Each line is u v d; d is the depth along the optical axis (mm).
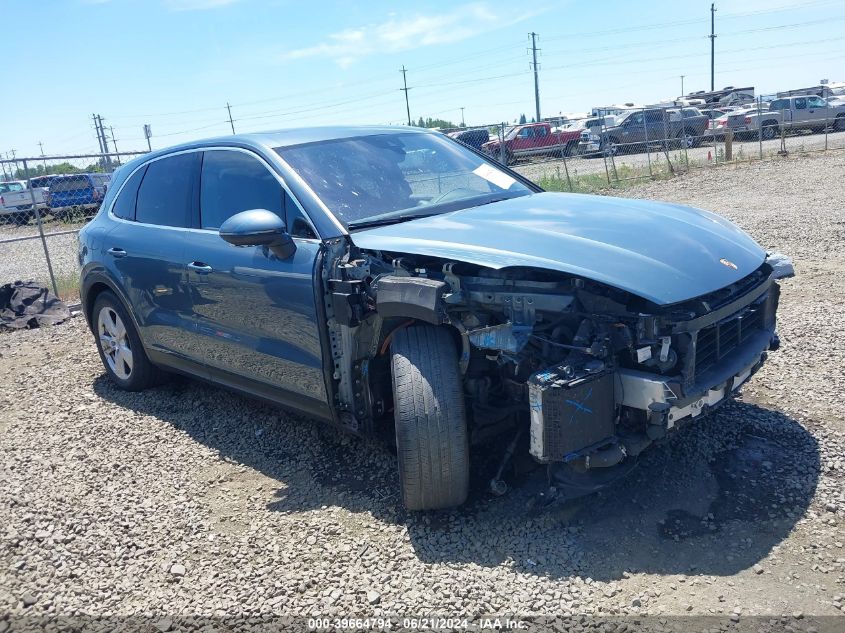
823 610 2641
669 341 3018
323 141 4438
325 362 3680
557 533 3268
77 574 3283
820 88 30406
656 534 3205
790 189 14812
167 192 4934
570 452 2963
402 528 3436
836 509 3254
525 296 3094
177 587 3145
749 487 3504
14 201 12992
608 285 3051
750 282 3605
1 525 3732
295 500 3807
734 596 2762
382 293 3340
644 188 17891
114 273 5211
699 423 4160
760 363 3678
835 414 4176
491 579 3000
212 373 4648
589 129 26906
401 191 4199
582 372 2996
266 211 3707
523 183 4848
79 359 6723
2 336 8086
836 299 6387
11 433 4992
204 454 4449
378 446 4250
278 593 3039
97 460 4457
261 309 3984
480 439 3596
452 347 3344
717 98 42969
